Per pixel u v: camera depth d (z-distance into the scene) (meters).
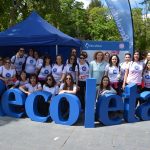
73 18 37.25
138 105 10.11
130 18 15.97
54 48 15.30
